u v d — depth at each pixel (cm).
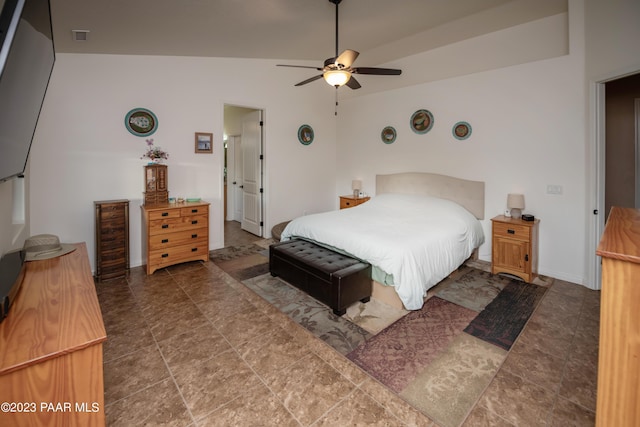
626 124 386
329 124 590
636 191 384
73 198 333
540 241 350
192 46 359
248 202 570
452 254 308
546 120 339
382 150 520
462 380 182
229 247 469
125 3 224
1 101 98
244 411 159
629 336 92
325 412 159
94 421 95
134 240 378
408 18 336
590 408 160
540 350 210
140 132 371
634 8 258
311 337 228
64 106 324
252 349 213
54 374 88
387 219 358
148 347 215
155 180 379
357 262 283
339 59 281
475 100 397
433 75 446
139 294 300
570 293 301
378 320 252
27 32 109
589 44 298
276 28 334
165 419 154
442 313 263
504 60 378
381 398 168
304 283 287
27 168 293
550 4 319
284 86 518
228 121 677
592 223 307
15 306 113
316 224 340
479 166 397
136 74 366
